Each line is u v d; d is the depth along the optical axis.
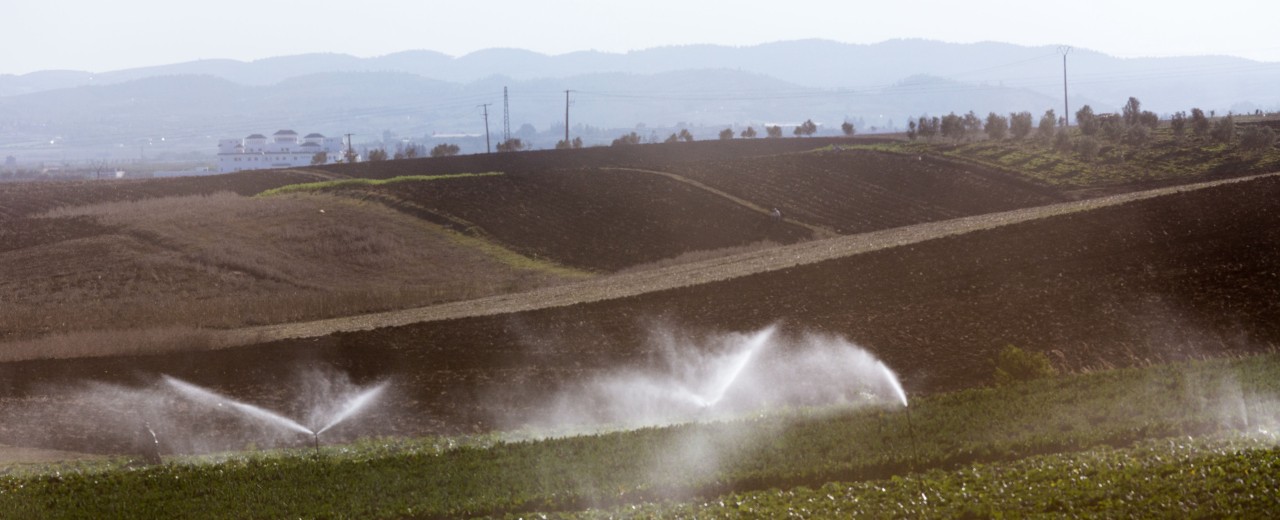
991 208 117.06
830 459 34.06
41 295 100.31
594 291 76.06
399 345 62.25
